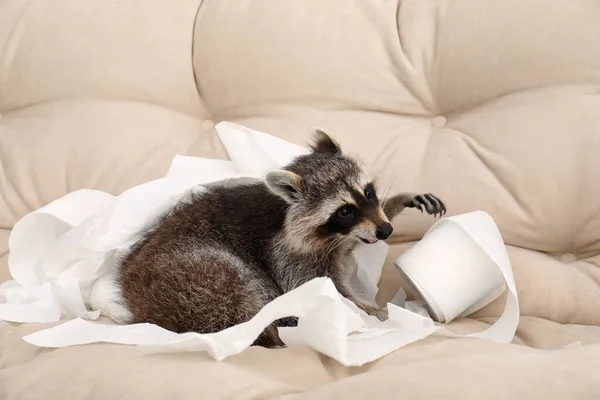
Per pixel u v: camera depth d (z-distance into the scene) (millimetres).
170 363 1289
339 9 2172
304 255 1824
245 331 1372
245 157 2049
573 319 1724
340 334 1382
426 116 2094
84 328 1513
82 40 2303
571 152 1787
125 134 2246
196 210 1809
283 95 2176
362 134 2080
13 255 1837
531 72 1881
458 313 1727
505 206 1840
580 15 1853
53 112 2322
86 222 1798
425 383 1059
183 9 2326
